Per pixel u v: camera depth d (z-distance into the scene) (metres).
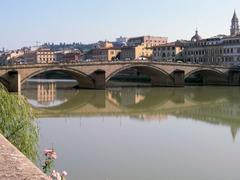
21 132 12.63
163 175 27.06
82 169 28.16
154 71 120.62
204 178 26.48
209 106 73.38
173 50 191.62
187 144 37.41
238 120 54.16
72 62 101.94
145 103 78.81
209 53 177.38
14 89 89.94
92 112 64.31
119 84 136.88
